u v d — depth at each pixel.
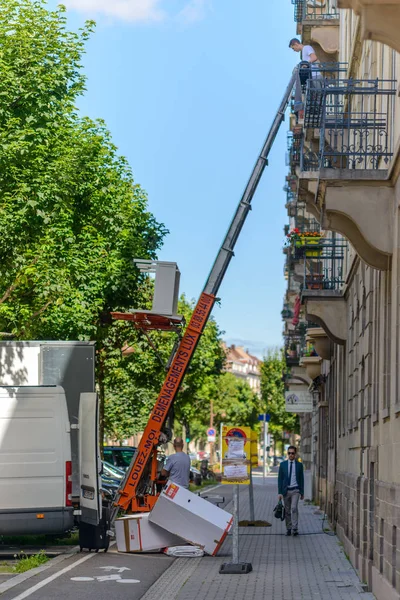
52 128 25.41
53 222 25.75
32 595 14.28
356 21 22.92
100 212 31.47
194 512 20.53
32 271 24.53
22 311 26.27
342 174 16.30
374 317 18.25
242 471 18.02
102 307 32.28
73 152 25.38
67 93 26.03
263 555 21.27
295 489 26.86
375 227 16.17
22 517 18.97
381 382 16.33
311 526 30.59
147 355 43.00
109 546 22.17
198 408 74.44
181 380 22.75
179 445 22.38
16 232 23.91
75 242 30.59
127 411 53.47
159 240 35.41
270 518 34.66
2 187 24.02
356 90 16.86
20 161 23.78
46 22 25.97
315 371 39.56
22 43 25.12
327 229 16.95
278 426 117.12
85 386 22.81
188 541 20.47
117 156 34.00
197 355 63.03
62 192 24.38
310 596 15.12
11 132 23.97
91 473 19.55
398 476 13.21
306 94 17.58
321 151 16.89
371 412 17.98
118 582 16.00
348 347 25.53
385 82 17.56
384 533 14.23
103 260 31.77
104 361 38.38
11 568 17.52
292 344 49.69
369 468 17.41
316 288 27.83
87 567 17.91
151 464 22.62
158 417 22.59
